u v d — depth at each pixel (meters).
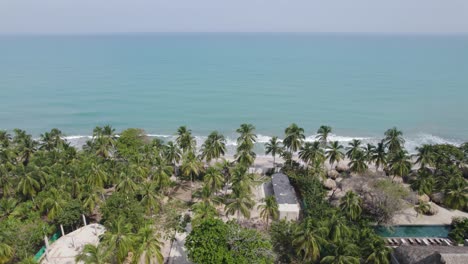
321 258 40.53
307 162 70.38
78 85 168.75
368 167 72.06
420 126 115.06
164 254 46.53
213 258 36.28
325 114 126.44
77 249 42.75
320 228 40.34
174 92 157.00
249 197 50.97
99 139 73.38
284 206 55.53
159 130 111.44
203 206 47.12
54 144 72.94
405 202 55.59
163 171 58.94
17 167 58.34
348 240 41.00
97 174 56.53
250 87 167.62
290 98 147.38
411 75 197.25
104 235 38.19
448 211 59.66
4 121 116.81
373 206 55.09
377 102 141.25
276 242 43.72
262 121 119.31
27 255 42.34
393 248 46.53
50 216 48.12
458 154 71.56
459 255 39.03
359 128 113.00
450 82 177.25
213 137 68.31
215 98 147.12
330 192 64.56
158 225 49.50
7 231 41.59
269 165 80.06
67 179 53.75
